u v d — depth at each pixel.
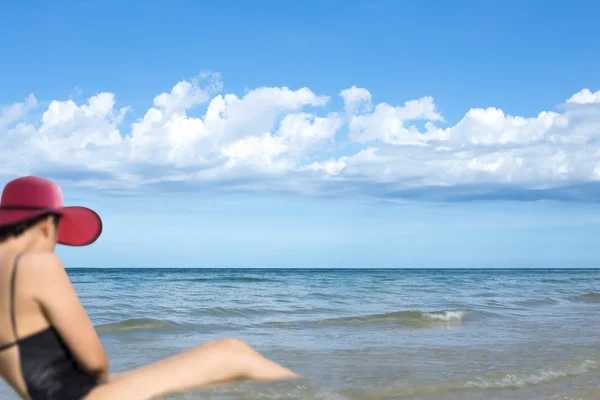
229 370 3.05
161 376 2.86
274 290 24.06
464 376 6.15
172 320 11.58
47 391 2.53
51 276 2.54
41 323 2.56
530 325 11.36
